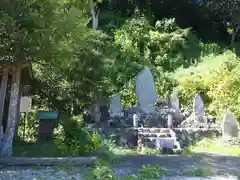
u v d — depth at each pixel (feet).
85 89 40.29
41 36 23.40
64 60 26.55
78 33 25.50
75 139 25.70
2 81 25.94
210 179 17.80
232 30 82.02
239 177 18.33
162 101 42.52
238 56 69.41
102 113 40.78
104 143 28.12
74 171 19.70
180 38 67.87
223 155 25.85
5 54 24.30
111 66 53.72
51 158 21.91
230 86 48.34
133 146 32.58
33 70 35.45
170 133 33.91
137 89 41.29
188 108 46.68
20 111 34.47
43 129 34.58
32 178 17.92
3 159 21.83
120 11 79.00
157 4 83.05
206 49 70.64
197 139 34.24
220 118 41.50
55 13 23.63
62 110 40.37
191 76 53.36
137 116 37.22
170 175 18.70
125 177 17.66
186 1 83.92
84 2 35.29
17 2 22.70
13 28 22.89
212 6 85.20
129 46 61.11
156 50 66.90
